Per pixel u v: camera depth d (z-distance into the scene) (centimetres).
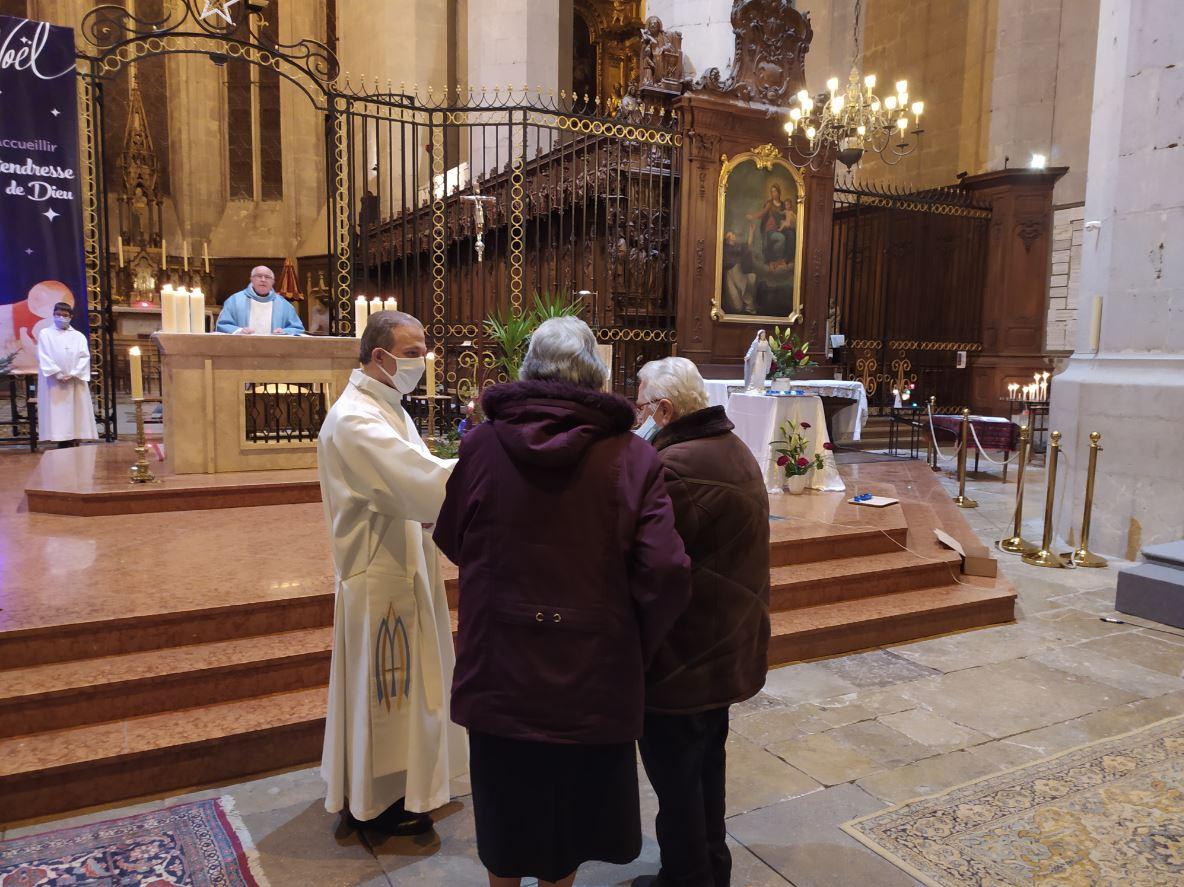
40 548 468
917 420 1291
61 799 291
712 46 1118
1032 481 1041
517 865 200
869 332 1536
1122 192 684
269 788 312
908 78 1636
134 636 353
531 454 185
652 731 229
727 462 228
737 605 225
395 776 280
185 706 335
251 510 577
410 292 1579
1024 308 1408
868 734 369
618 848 202
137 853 266
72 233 847
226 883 254
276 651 357
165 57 1997
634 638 191
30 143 816
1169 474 638
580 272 1147
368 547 265
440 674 279
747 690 229
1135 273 678
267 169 2080
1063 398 741
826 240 1120
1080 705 402
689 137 1020
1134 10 664
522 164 950
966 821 298
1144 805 309
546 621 186
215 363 621
